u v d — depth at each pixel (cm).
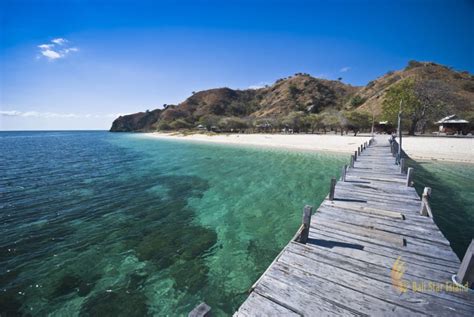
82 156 3234
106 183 1656
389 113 4178
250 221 972
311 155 2841
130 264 682
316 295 373
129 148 4459
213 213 1068
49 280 613
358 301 360
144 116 17825
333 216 707
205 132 8312
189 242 807
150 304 528
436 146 2661
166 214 1070
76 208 1159
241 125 8056
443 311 340
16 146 5112
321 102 11375
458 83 6125
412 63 8925
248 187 1485
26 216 1055
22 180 1762
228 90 15912
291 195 1298
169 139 7231
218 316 496
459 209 1034
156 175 1902
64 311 511
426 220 663
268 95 14425
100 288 581
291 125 6506
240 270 647
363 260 472
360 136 4119
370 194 912
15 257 723
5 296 555
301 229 539
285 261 463
